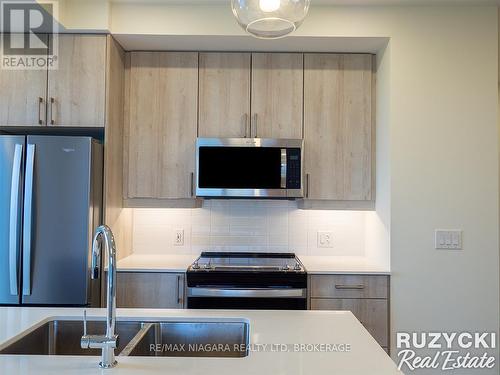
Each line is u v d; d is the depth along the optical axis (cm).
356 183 257
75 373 95
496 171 232
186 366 100
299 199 264
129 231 283
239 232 290
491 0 228
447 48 235
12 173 214
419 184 232
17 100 235
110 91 237
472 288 230
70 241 217
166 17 237
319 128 257
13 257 212
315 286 232
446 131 233
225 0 232
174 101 258
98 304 228
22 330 127
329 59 259
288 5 125
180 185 257
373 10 236
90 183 219
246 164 248
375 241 260
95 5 231
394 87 234
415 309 230
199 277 228
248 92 258
